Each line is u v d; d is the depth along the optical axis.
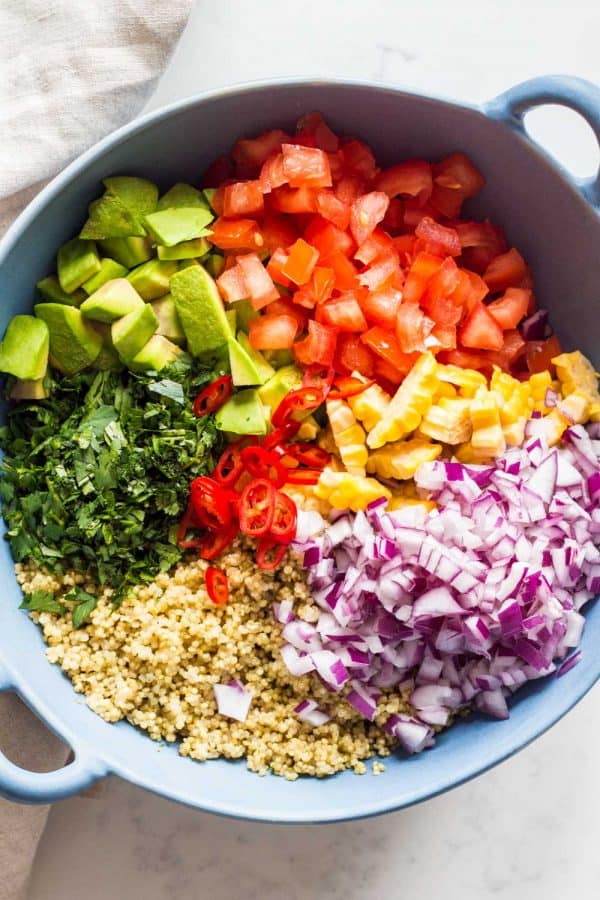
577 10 0.63
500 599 0.53
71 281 0.55
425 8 0.63
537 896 0.62
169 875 0.62
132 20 0.58
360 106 0.55
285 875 0.62
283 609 0.54
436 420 0.55
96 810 0.62
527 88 0.53
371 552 0.53
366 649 0.54
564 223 0.57
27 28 0.58
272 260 0.55
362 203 0.56
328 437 0.56
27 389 0.55
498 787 0.63
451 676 0.56
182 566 0.55
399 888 0.62
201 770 0.55
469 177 0.57
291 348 0.56
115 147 0.53
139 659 0.55
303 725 0.56
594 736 0.63
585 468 0.56
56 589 0.55
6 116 0.58
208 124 0.55
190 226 0.55
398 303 0.55
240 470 0.55
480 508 0.54
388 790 0.54
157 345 0.55
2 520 0.55
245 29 0.62
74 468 0.54
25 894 0.61
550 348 0.59
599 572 0.56
